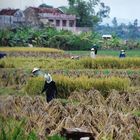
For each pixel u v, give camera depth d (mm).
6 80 61062
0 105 27500
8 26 198000
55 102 31484
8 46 179750
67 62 87812
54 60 93375
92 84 49844
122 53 98875
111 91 45469
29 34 187000
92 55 93562
